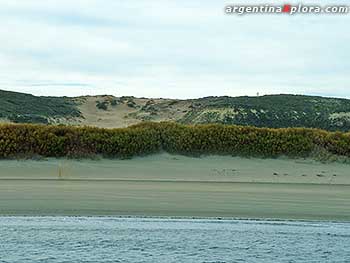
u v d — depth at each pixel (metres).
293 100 140.50
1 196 43.41
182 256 31.83
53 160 66.12
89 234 35.16
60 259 31.16
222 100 142.00
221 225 37.69
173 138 71.56
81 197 43.97
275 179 62.47
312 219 39.62
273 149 72.38
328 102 139.62
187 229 36.75
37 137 66.75
